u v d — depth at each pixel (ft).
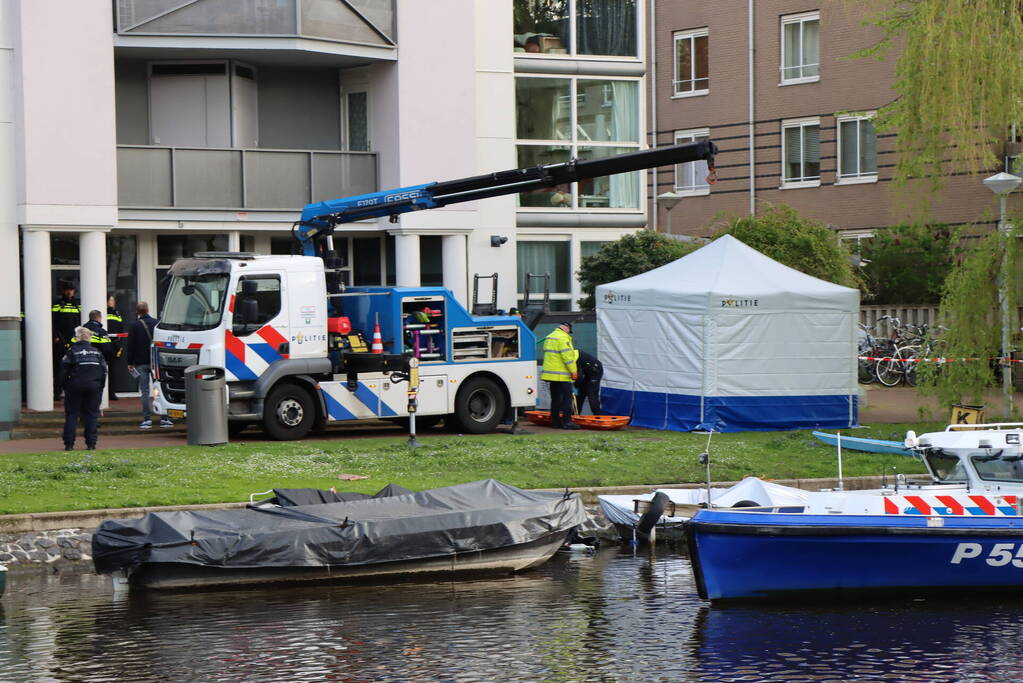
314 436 96.07
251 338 89.76
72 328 105.81
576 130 131.44
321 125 122.01
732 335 99.35
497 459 83.92
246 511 64.95
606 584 64.03
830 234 124.06
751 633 54.60
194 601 60.29
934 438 65.36
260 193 114.21
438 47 118.32
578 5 131.23
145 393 97.04
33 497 70.38
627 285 105.70
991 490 64.23
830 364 101.91
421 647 52.31
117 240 113.91
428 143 118.11
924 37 88.89
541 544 67.31
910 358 135.33
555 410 101.45
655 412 102.83
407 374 94.22
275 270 90.84
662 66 181.78
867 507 63.00
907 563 60.70
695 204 179.32
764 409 100.32
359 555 63.72
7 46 104.06
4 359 93.56
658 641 53.31
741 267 102.78
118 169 108.99
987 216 97.04
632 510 73.10
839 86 163.02
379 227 118.32
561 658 50.70
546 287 113.39
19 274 106.73
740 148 173.78
